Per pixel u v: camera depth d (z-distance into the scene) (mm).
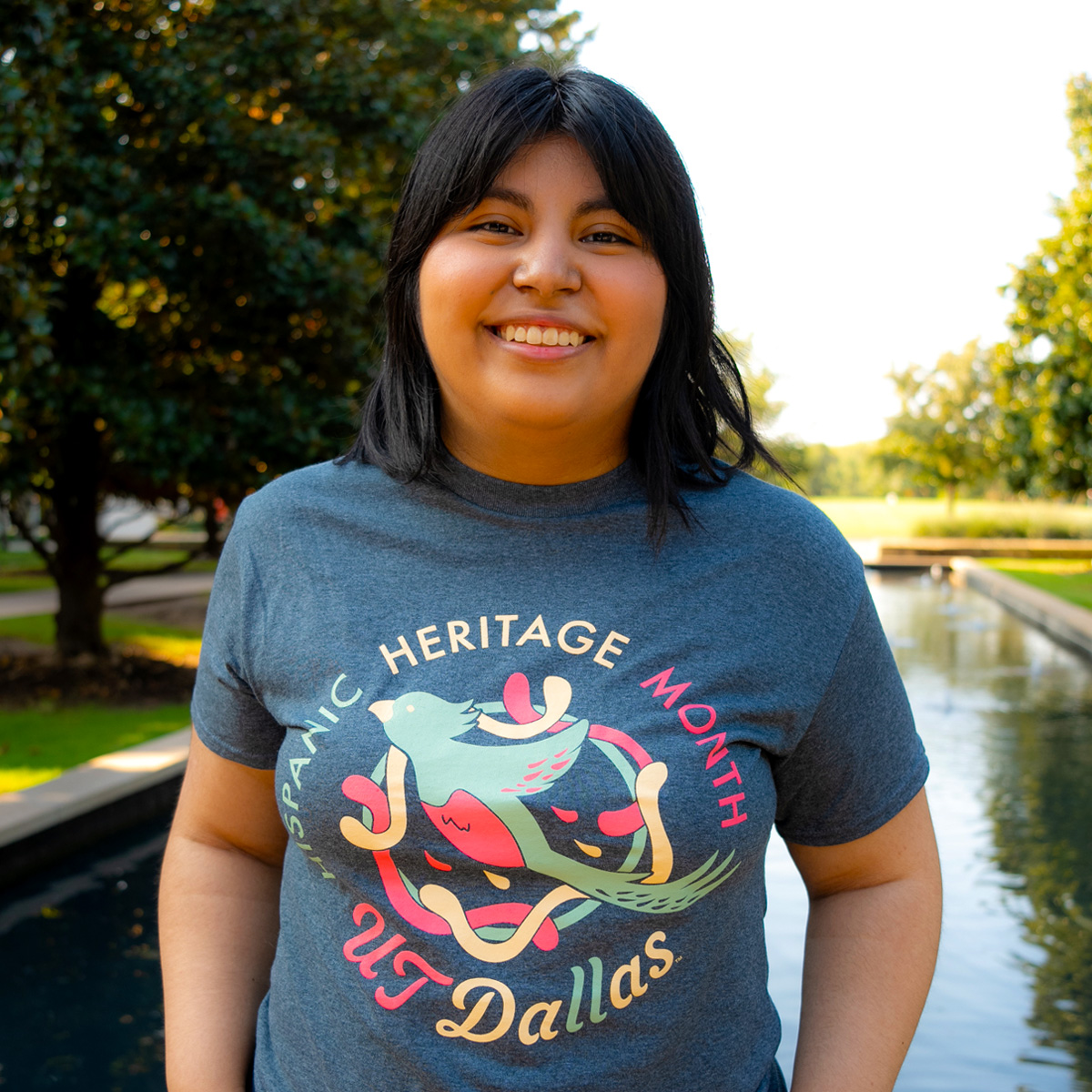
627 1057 918
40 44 6105
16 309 5516
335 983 967
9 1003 3676
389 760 944
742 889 970
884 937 1046
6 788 5254
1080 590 20438
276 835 1168
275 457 6930
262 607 1064
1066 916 4629
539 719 945
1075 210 15430
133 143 6934
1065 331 15812
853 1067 996
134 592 15672
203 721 1119
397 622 1003
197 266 6727
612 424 1022
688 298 1025
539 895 917
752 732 968
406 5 8281
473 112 967
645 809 912
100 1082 3139
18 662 8680
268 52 7129
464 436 1054
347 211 7273
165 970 1123
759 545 1015
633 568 1005
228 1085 1048
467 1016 917
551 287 927
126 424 6438
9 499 7520
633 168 947
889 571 29797
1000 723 9188
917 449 38438
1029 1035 3562
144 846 5297
